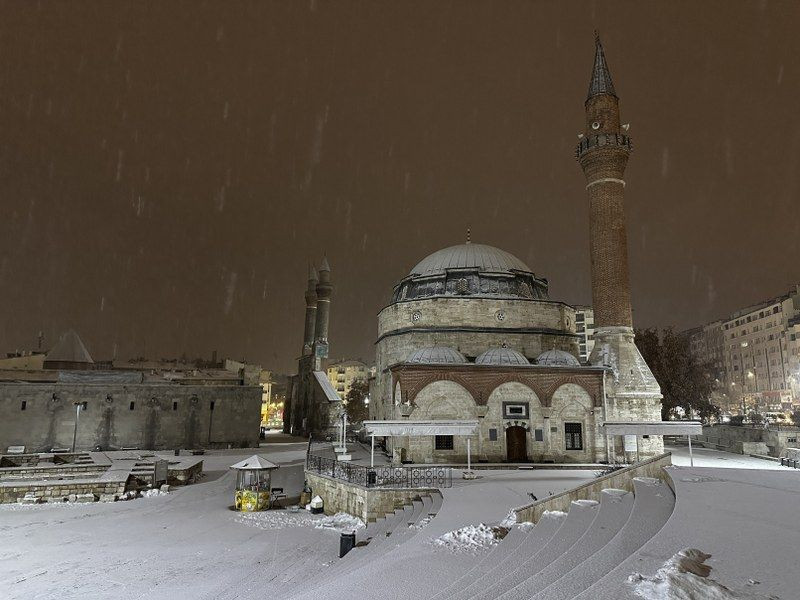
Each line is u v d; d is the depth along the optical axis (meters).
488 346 48.34
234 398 64.06
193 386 62.53
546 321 50.16
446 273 53.25
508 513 20.08
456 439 38.50
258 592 16.97
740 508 13.71
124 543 23.97
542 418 39.59
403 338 49.09
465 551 15.20
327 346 84.81
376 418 57.94
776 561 9.02
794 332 116.25
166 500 34.50
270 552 22.33
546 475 32.25
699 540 10.42
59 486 34.06
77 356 78.44
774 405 123.75
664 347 66.19
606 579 8.23
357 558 19.02
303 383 88.19
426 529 18.16
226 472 45.28
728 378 145.50
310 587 15.28
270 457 52.97
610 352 43.19
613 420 40.66
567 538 14.51
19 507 32.25
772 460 40.91
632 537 12.23
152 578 19.00
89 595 17.38
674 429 33.06
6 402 55.25
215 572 19.66
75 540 24.55
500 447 38.66
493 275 52.66
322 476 31.61
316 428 77.88
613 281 44.56
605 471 33.97
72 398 57.69
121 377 64.31
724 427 54.12
